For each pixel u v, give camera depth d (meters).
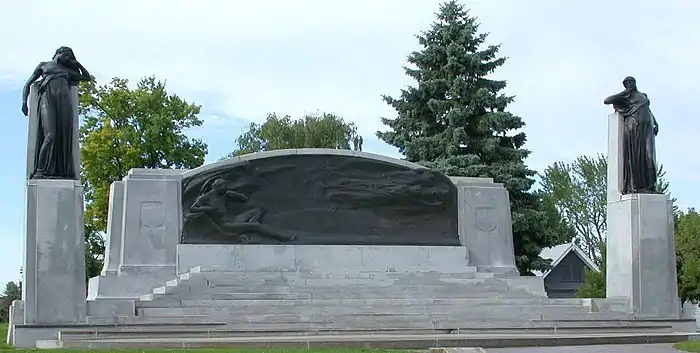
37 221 28.39
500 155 52.03
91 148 60.25
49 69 29.53
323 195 36.75
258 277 33.19
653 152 35.47
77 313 28.28
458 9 53.72
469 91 52.47
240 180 35.97
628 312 33.72
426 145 51.97
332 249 36.22
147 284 33.88
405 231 37.41
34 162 29.44
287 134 72.12
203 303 30.61
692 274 50.38
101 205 60.62
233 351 21.66
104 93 63.34
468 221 38.47
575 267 72.31
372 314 30.17
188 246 34.78
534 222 50.72
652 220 34.62
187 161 64.88
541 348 24.59
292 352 21.45
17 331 27.41
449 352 21.00
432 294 33.59
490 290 34.69
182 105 65.06
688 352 23.16
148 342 23.69
